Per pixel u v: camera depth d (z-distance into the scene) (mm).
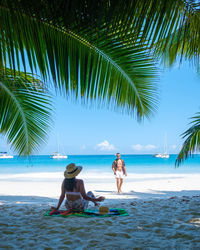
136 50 2295
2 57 1955
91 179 17531
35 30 1892
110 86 2607
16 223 3533
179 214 4012
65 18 1732
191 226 3270
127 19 1715
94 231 3082
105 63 2447
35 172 27719
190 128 4906
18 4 1707
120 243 2666
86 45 2197
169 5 1762
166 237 2867
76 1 1611
